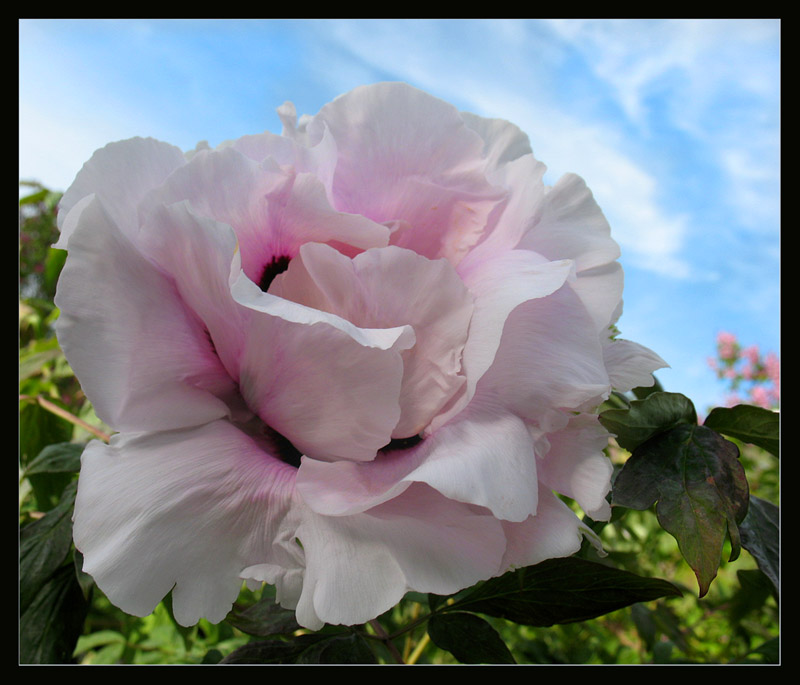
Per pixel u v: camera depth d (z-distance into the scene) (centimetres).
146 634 56
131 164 22
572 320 22
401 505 21
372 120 24
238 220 22
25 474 32
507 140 27
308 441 21
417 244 25
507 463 19
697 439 26
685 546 23
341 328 18
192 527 19
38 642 27
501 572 21
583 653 54
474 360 20
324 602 19
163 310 21
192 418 21
